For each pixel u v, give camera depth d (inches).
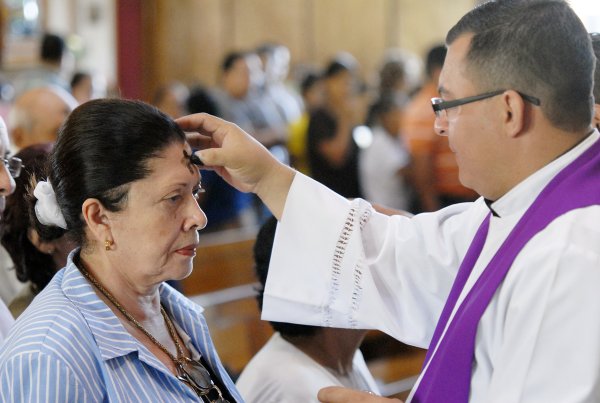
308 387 85.7
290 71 429.7
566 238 65.7
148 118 69.8
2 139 84.0
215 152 80.9
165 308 80.3
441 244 85.0
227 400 77.3
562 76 67.5
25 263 93.0
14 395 63.5
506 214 72.3
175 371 74.2
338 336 91.9
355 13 438.0
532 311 65.4
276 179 85.6
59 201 71.1
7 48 357.7
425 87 213.9
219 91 269.0
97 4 393.1
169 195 69.6
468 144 71.0
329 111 234.7
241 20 420.2
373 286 85.3
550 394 63.8
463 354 71.1
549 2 69.1
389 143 230.5
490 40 68.9
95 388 66.0
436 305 85.9
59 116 152.3
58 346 64.7
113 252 70.9
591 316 63.4
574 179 68.7
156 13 403.2
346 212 86.8
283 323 90.1
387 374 176.7
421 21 438.6
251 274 177.8
